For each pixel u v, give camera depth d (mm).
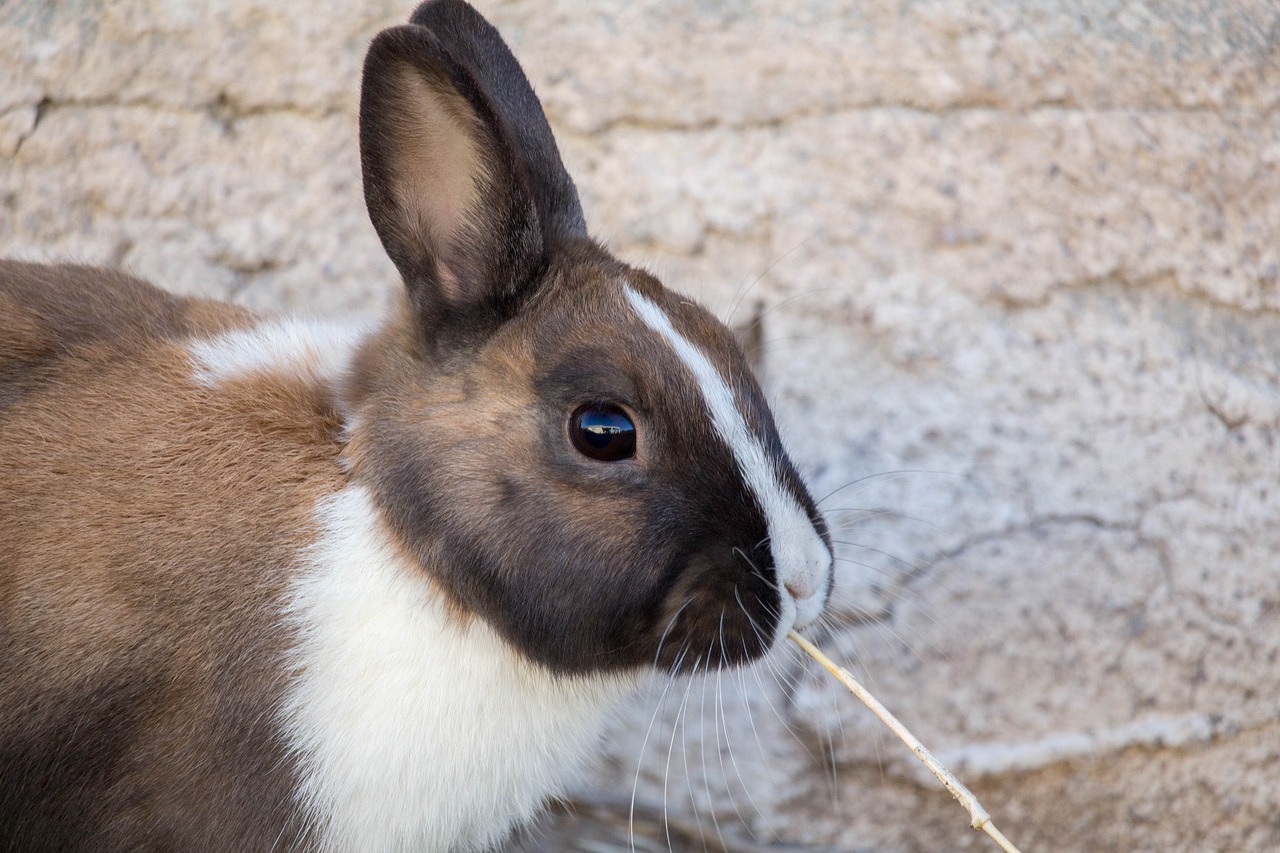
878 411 9094
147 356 6719
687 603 5980
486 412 6070
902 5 9891
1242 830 8664
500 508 6000
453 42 6859
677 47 9734
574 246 6551
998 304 9289
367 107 5984
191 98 9617
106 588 6211
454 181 6137
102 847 6449
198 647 6195
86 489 6312
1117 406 9047
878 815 8656
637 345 6020
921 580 8727
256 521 6324
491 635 6359
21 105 9547
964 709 8609
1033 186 9516
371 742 6344
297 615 6262
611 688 6797
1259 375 9219
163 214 9492
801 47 9734
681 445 5910
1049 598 8688
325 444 6512
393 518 6246
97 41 9656
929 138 9594
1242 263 9461
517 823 7793
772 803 8656
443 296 6227
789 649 8594
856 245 9391
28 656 6230
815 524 6270
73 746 6277
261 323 7320
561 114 9625
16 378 6559
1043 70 9742
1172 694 8625
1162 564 8750
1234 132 9758
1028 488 8883
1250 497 8891
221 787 6277
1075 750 8523
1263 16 10320
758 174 9523
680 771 8664
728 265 9438
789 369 9203
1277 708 8641
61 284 7012
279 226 9516
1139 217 9484
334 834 6461
